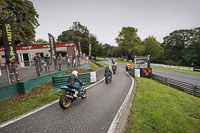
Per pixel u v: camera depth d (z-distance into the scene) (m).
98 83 9.24
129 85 8.55
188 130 3.33
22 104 4.73
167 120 3.65
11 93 5.47
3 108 4.39
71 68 11.25
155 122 3.48
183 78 15.41
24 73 7.84
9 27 5.98
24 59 19.36
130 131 3.01
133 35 49.38
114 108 4.48
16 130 3.09
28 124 3.37
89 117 3.77
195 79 14.67
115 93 6.50
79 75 8.51
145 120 3.55
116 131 3.03
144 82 9.62
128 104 4.90
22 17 19.23
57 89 6.78
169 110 4.43
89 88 7.62
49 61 9.41
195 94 7.95
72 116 3.83
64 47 21.03
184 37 48.78
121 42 52.34
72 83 4.75
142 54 58.81
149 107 4.54
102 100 5.38
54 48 10.41
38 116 3.83
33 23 22.14
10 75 5.77
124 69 22.14
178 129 3.26
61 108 4.46
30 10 21.12
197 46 41.44
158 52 56.31
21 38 18.61
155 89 7.69
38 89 6.50
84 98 5.68
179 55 49.97
